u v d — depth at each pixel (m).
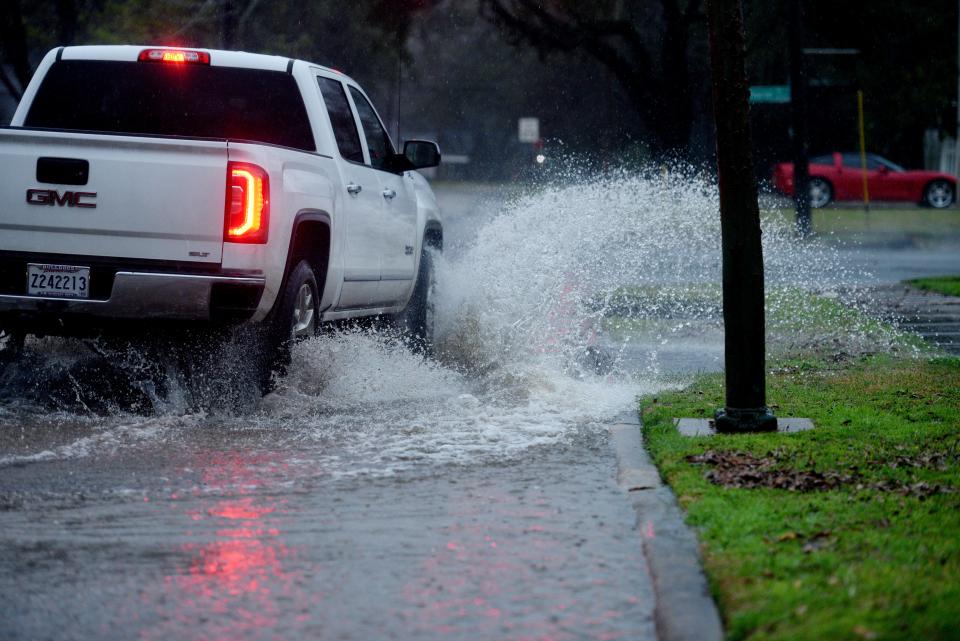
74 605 11.01
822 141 112.62
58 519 13.66
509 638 10.27
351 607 10.96
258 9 65.56
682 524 12.95
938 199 96.06
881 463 15.44
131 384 21.17
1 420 18.75
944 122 110.25
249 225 18.88
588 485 15.22
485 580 11.65
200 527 13.38
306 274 20.53
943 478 14.63
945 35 106.88
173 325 19.27
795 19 66.50
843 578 10.70
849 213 89.19
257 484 15.24
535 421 19.20
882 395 20.98
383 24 72.75
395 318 26.20
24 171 19.05
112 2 58.84
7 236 19.14
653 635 10.32
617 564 12.09
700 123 86.00
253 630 10.43
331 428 18.64
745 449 16.31
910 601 10.09
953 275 47.94
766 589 10.54
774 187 96.62
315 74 23.28
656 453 16.34
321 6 71.00
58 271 19.06
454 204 76.38
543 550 12.55
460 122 120.94
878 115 109.88
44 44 58.75
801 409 19.58
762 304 17.91
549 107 113.00
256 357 20.00
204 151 18.89
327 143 22.41
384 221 24.06
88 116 23.38
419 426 18.78
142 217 18.91
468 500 14.51
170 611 10.87
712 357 26.64
